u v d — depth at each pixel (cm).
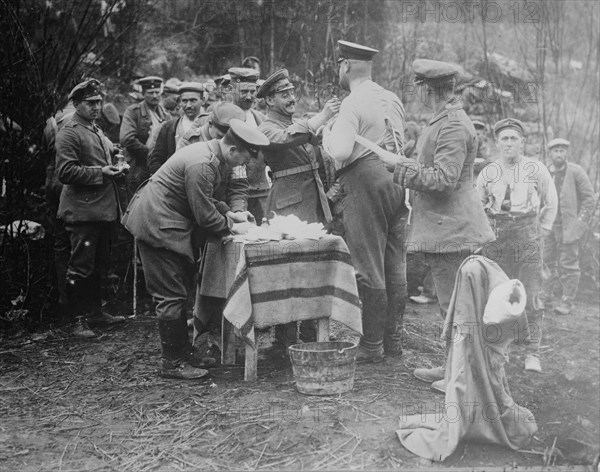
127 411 436
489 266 375
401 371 491
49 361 534
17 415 436
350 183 496
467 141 455
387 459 361
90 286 614
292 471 354
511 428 375
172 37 973
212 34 966
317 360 439
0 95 646
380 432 390
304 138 525
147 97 743
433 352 541
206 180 474
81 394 468
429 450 364
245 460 367
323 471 352
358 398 439
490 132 934
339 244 486
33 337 593
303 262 482
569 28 923
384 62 958
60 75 709
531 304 517
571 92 941
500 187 565
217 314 536
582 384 476
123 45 918
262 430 396
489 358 372
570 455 371
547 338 601
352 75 518
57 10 815
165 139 668
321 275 490
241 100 640
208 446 384
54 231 643
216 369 507
